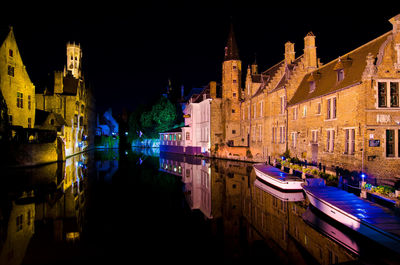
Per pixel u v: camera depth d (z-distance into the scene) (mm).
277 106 35844
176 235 13617
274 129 36781
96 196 21062
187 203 19531
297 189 21172
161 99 76875
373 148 20281
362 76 20469
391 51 20703
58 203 18359
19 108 38719
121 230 14102
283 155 32594
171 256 11305
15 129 35094
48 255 11000
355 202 14305
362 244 11664
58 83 52812
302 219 15078
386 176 20359
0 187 22422
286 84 33219
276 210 16891
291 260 10812
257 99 41781
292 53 38469
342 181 18984
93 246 12039
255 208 17719
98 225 14711
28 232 13359
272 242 12703
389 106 20562
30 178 26031
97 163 41594
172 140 66500
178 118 80750
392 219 11688
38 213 16156
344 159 22781
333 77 26250
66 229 13930
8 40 36375
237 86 49312
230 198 20703
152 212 17359
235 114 49219
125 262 10695
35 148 34656
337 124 23812
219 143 49344
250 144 44562
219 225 15078
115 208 18000
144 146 92062
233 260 10938
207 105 51031
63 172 30609
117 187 24469
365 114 20281
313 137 28188
